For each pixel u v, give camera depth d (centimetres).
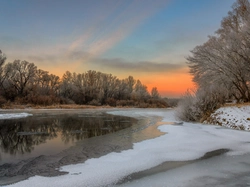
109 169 658
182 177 598
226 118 1647
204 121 1914
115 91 8488
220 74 2105
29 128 1670
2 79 5872
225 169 667
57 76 8394
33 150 954
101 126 1794
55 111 3953
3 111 3697
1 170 664
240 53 1858
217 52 2077
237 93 2458
